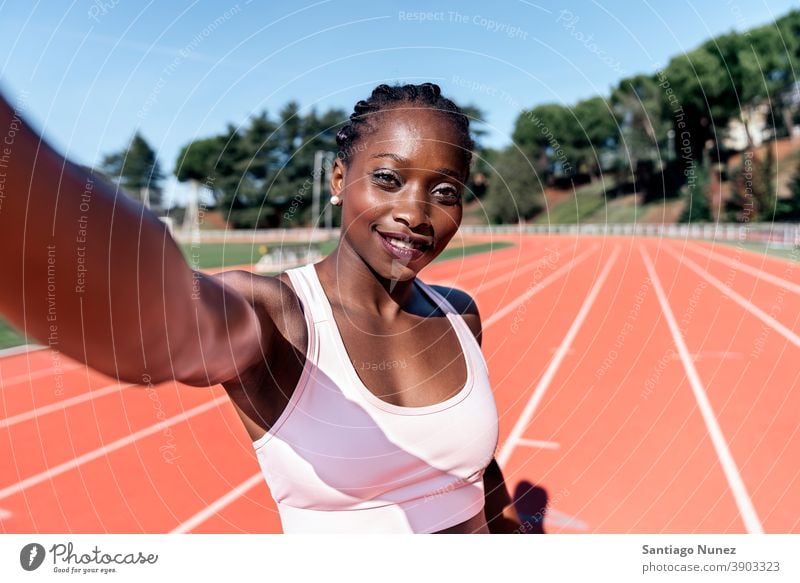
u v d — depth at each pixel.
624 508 2.28
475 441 0.73
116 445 2.96
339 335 0.65
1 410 3.49
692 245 10.90
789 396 3.37
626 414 3.19
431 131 0.61
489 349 4.50
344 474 0.65
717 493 2.36
